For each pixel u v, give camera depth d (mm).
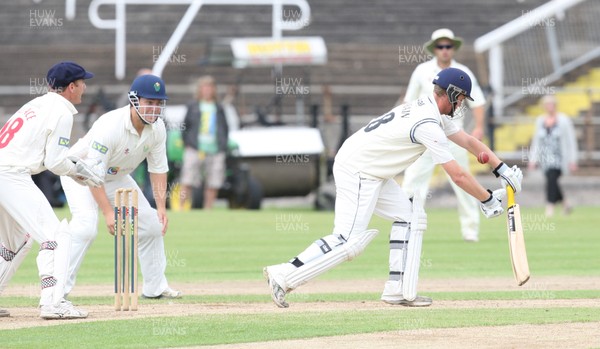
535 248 58344
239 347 28312
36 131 32844
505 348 27922
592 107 109438
